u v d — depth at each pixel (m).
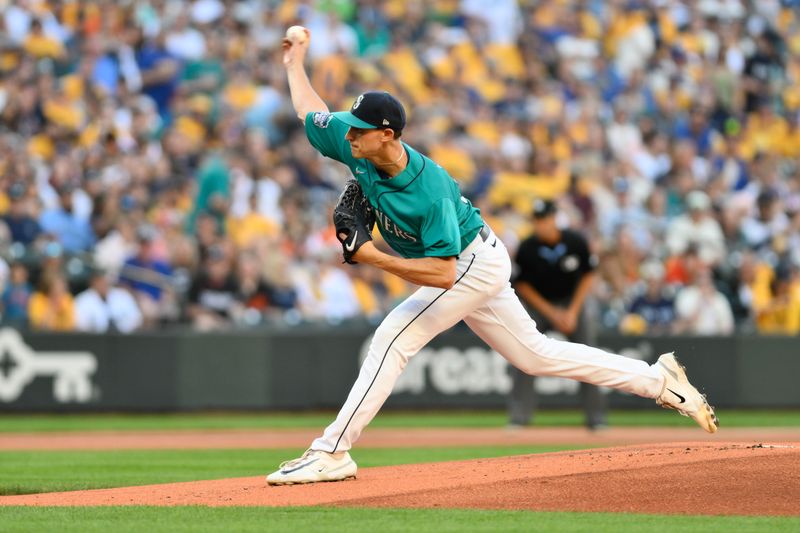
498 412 48.38
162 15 59.75
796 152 70.19
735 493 16.69
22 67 54.06
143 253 47.31
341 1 64.94
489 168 59.59
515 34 69.06
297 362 47.06
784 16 74.19
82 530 14.87
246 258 48.09
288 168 55.22
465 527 14.71
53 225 47.62
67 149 52.31
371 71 62.38
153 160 52.97
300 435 38.06
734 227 58.81
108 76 56.31
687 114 67.56
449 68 65.25
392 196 18.09
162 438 36.78
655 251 54.94
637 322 50.81
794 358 50.56
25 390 43.81
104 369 44.75
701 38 71.00
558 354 19.98
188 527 14.98
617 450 20.62
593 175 61.16
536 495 17.05
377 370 18.95
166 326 46.72
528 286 35.44
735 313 53.59
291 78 20.50
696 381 49.34
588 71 68.12
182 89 57.81
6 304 44.38
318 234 53.00
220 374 46.12
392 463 27.53
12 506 17.72
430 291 18.95
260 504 17.17
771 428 40.41
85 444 34.44
